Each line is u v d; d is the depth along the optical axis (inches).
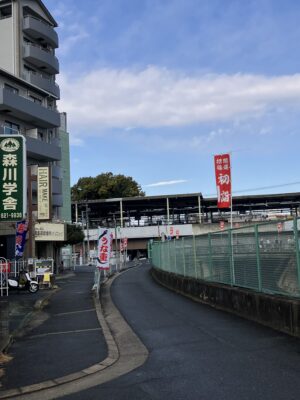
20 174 403.9
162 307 602.9
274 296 396.5
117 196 3297.2
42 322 533.0
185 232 2979.8
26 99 1606.8
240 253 501.4
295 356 289.4
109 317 544.1
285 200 3321.9
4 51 1770.4
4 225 1437.0
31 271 1030.4
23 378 279.6
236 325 419.2
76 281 1332.4
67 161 2456.9
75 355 341.1
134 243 3181.6
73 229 1993.1
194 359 301.4
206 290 603.2
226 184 1010.1
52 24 2006.6
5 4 1806.1
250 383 240.2
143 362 305.9
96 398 233.6
